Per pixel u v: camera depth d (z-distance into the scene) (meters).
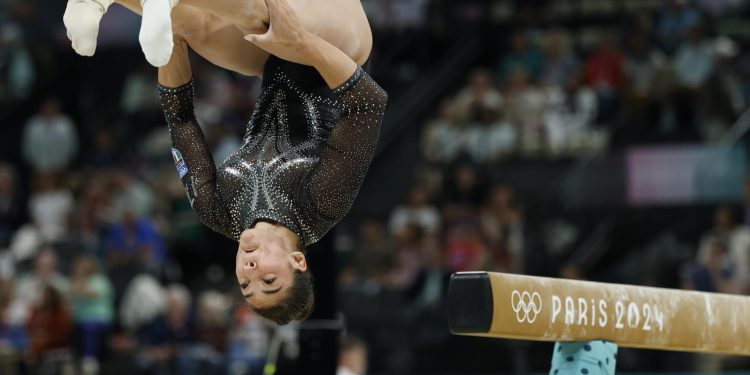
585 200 30.36
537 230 28.89
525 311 8.83
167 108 9.69
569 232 29.92
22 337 24.09
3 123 39.50
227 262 31.92
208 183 9.46
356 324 26.05
